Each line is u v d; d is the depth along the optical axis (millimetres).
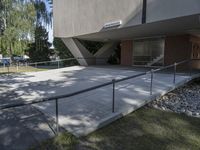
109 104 5395
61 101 5871
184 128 4168
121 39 16797
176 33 12711
